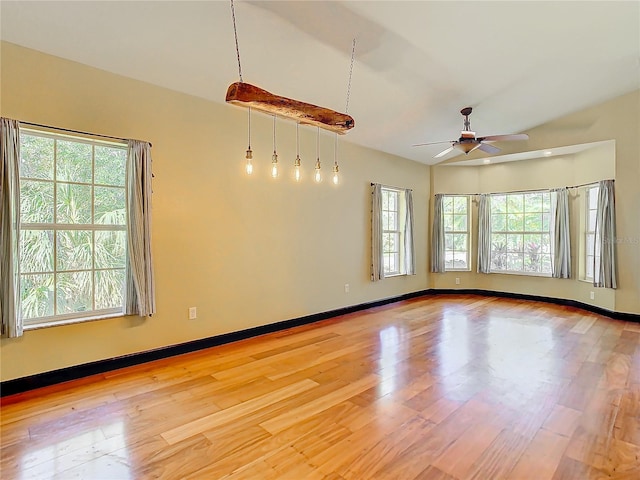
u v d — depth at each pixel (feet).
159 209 11.86
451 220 24.53
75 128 10.23
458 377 10.57
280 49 10.80
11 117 9.25
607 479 6.20
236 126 13.87
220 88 12.42
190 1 8.66
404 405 8.87
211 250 13.17
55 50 9.74
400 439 7.43
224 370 11.07
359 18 9.87
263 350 12.92
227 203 13.62
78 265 10.64
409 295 22.84
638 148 16.70
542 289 21.83
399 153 21.36
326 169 17.48
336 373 10.89
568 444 7.23
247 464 6.63
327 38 10.58
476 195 24.11
